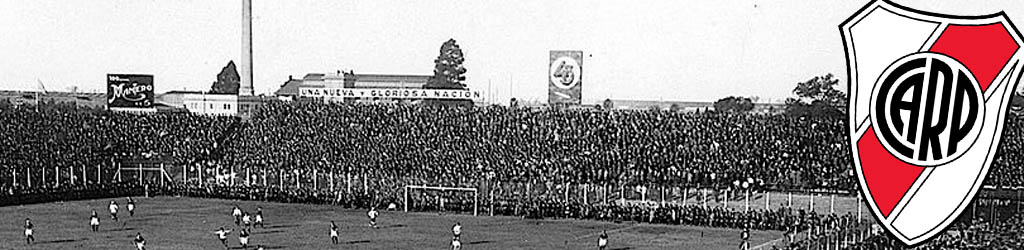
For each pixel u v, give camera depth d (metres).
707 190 87.69
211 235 69.38
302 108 116.62
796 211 78.25
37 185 96.62
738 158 95.25
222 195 96.81
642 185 88.50
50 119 111.75
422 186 87.12
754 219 73.88
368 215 82.44
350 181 97.69
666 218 77.44
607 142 103.62
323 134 110.94
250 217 81.12
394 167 100.75
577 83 111.25
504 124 110.06
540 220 79.75
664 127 106.81
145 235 69.12
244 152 109.25
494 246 64.12
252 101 141.38
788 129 102.88
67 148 106.06
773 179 88.75
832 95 135.50
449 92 119.25
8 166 99.56
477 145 105.88
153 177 105.44
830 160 92.75
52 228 72.50
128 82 121.31
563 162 98.00
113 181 101.56
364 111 115.50
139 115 116.50
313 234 70.00
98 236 68.25
